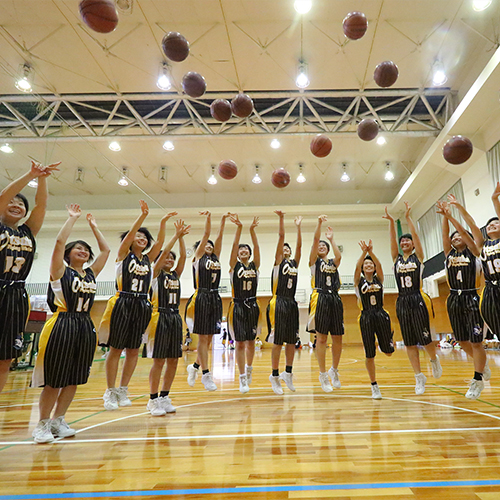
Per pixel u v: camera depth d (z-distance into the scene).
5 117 4.67
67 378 2.58
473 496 1.53
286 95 11.26
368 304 4.08
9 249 2.28
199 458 2.08
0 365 2.25
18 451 2.29
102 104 12.20
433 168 13.71
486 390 4.18
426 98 12.15
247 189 19.22
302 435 2.50
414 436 2.41
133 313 3.58
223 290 19.31
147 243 3.76
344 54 9.77
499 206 3.32
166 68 10.02
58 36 8.96
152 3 8.16
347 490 1.61
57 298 2.64
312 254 4.51
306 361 9.70
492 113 10.51
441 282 16.00
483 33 9.35
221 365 9.30
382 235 19.48
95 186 14.40
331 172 17.30
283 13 8.51
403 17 8.73
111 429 2.80
